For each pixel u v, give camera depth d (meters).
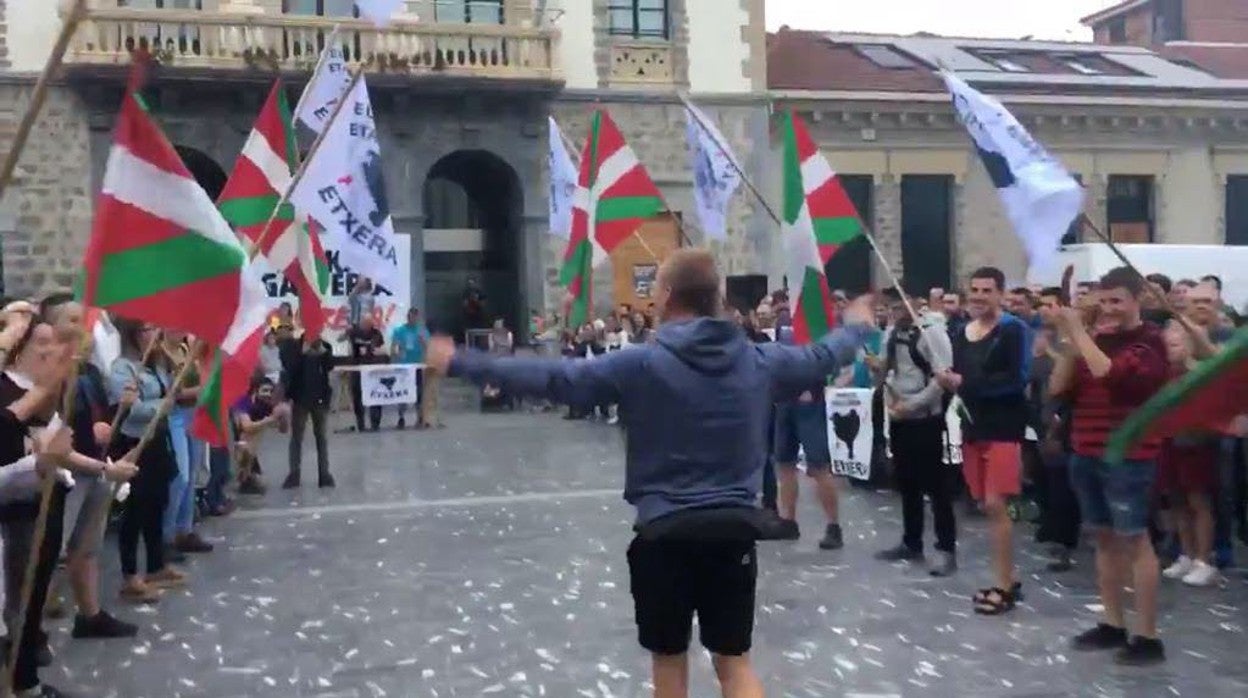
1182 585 8.88
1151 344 6.88
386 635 7.94
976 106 8.01
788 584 9.08
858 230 9.77
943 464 9.34
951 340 9.40
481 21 26.38
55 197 23.64
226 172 24.58
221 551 10.81
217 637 7.96
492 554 10.46
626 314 23.30
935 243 29.28
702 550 4.61
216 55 23.98
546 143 26.56
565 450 17.89
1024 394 8.13
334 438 20.31
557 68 26.17
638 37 27.30
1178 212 30.86
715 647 4.74
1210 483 8.80
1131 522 6.86
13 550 6.41
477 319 27.20
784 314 14.16
